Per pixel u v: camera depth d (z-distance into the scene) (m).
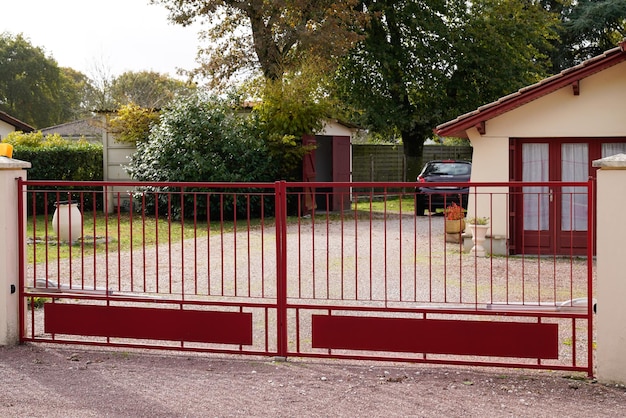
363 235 17.34
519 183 6.05
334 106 26.89
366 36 26.64
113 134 22.61
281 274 6.52
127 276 11.35
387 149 31.62
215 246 15.20
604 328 5.82
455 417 5.06
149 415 5.12
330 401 5.42
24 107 62.50
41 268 11.98
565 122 14.13
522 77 30.53
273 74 25.38
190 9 26.27
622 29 37.44
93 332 6.88
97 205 23.47
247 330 6.57
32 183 7.07
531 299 9.52
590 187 5.94
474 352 6.17
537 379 5.97
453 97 30.41
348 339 6.39
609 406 5.29
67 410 5.23
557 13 35.19
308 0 25.53
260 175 21.33
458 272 11.98
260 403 5.38
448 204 21.55
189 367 6.36
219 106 21.34
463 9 30.20
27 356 6.69
